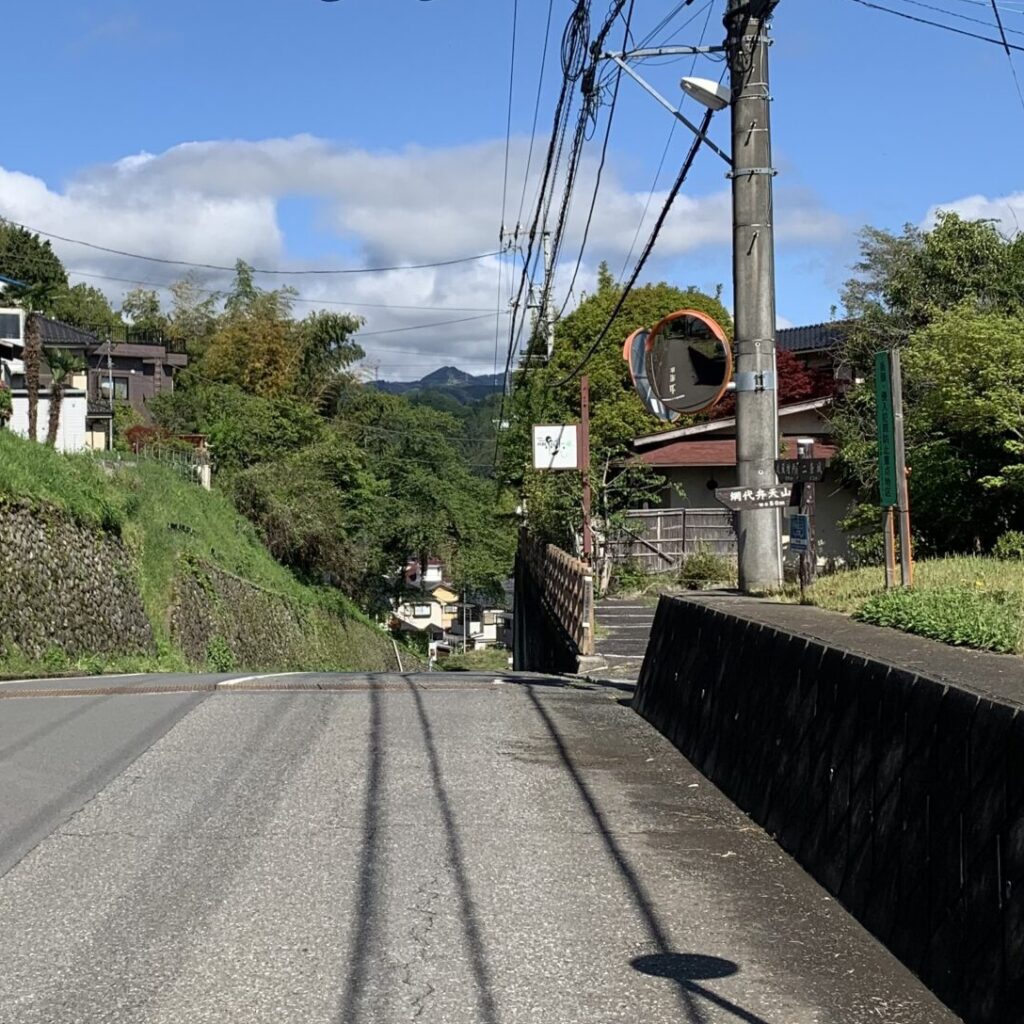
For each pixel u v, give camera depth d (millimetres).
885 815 5332
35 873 6328
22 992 4730
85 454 28422
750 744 7691
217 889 6039
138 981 4836
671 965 4984
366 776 8609
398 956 5102
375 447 49375
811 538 10680
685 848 6762
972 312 18531
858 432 25312
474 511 47500
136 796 8016
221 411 46281
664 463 28719
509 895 5938
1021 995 3955
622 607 24031
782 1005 4543
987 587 8703
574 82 14133
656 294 43844
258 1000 4629
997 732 4355
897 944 5008
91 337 47406
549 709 11656
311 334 63375
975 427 17344
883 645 6691
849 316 32500
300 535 38281
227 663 28031
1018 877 4078
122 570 24500
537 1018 4445
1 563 18891
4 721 10953
